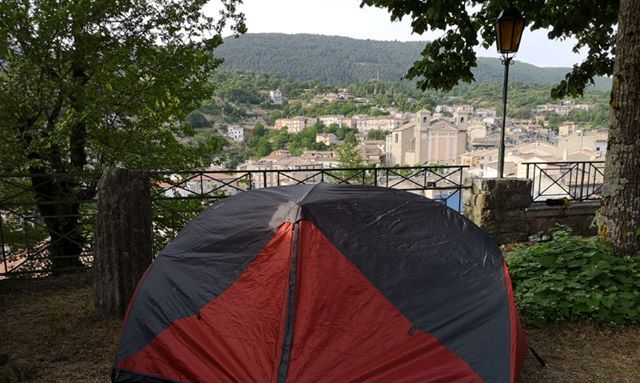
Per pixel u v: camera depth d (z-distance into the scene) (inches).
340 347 93.8
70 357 128.2
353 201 117.4
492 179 236.7
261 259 106.9
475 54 287.1
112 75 309.4
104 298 155.2
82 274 201.5
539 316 140.8
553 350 126.1
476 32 283.9
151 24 318.0
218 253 113.8
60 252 295.3
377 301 99.3
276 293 100.3
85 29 294.7
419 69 294.4
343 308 97.8
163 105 336.8
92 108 282.8
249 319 100.1
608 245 163.5
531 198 244.1
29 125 306.2
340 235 107.1
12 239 296.8
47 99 292.5
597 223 171.3
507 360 96.4
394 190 128.4
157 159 340.5
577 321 141.9
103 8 290.5
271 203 118.3
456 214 123.6
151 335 109.9
